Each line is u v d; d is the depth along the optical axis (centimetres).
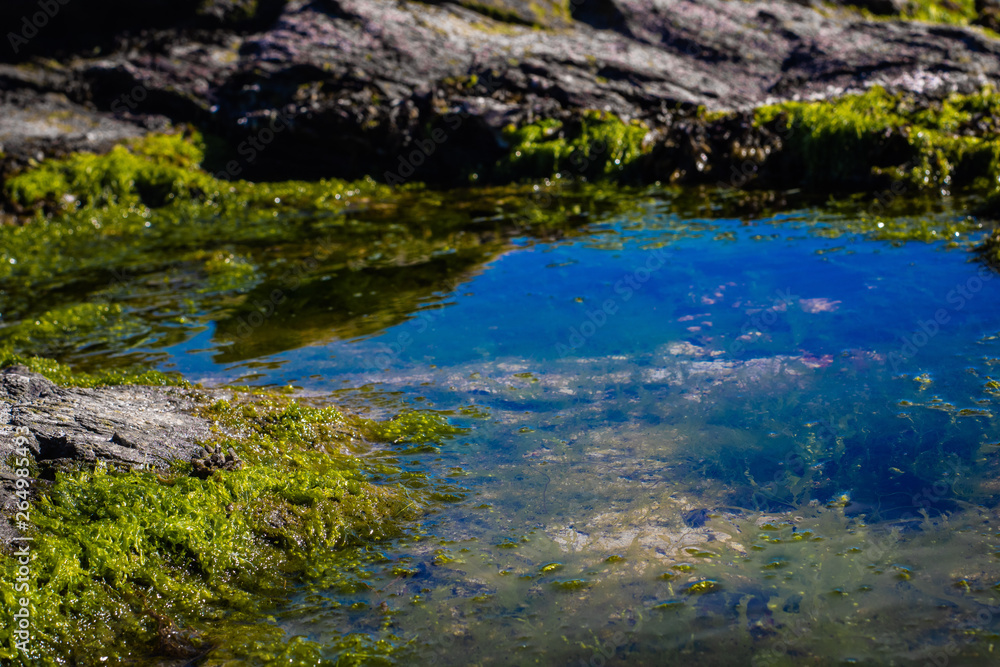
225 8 1578
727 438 464
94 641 311
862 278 709
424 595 341
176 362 652
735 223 929
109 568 334
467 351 639
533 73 1394
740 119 1195
